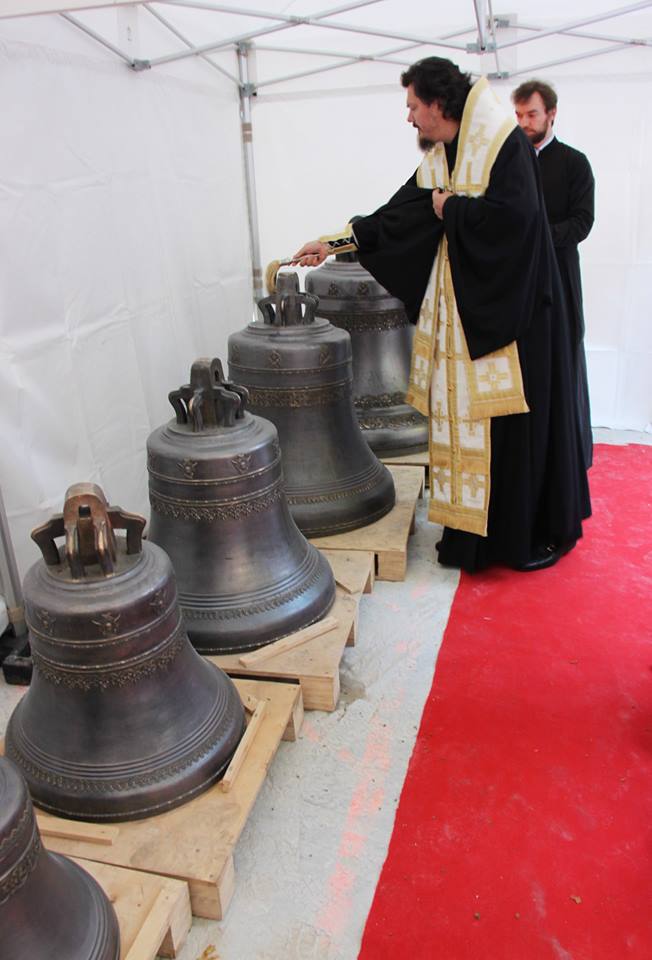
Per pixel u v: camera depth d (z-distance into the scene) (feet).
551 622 9.62
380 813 6.86
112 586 5.82
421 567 10.99
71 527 5.78
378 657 8.99
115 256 10.29
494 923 5.84
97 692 6.00
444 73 8.68
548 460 10.52
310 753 7.55
